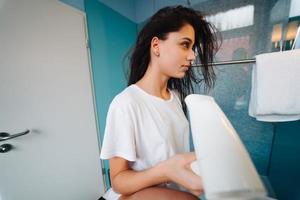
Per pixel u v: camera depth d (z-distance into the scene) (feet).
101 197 4.27
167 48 1.50
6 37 2.69
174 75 1.62
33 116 3.12
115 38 4.46
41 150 3.29
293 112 2.36
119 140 1.32
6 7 2.67
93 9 3.96
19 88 2.89
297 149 2.65
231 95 3.39
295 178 2.64
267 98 2.44
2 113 2.72
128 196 1.19
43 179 3.39
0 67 2.65
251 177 0.70
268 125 3.07
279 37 2.79
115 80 4.61
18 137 2.95
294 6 2.60
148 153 1.45
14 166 2.96
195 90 3.08
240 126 3.39
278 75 2.36
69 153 3.78
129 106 1.36
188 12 1.68
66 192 3.82
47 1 3.18
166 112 1.61
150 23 1.60
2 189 2.84
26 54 2.95
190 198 1.05
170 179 1.05
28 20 2.94
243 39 3.10
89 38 3.95
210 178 0.70
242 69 3.20
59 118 3.53
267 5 2.82
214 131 0.80
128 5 4.65
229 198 0.66
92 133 4.21
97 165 4.41
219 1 3.26
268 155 3.13
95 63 4.11
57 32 3.37
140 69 1.71
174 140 1.62
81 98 3.89
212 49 2.17
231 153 0.74
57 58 3.40
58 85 3.45
